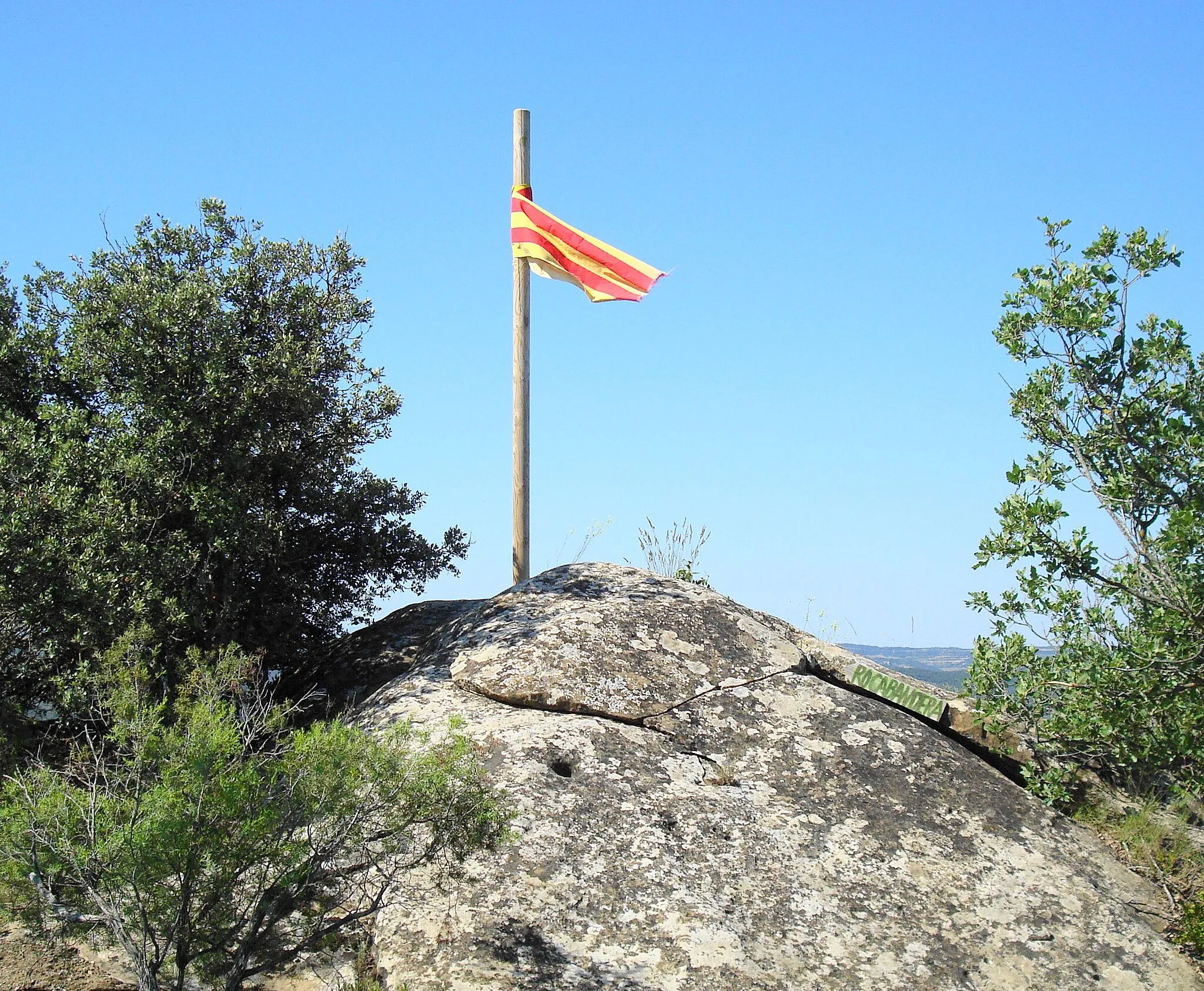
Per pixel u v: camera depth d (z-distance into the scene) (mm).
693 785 7086
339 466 11047
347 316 10805
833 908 6250
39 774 5418
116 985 5375
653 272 11711
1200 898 6852
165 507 9469
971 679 7816
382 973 5582
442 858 6004
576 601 9141
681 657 8328
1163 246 7191
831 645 9461
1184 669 7066
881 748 7625
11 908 5027
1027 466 7621
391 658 10336
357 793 5156
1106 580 7422
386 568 11594
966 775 7547
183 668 8117
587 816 6535
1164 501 7305
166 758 5082
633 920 5867
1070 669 7547
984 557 7676
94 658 8117
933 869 6656
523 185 12109
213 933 5035
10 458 8758
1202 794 7457
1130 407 7211
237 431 9750
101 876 4863
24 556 8164
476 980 5387
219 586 9766
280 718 5750
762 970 5664
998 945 6160
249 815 4863
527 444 11766
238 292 10422
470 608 11180
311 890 5363
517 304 11875
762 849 6594
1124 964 6121
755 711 7902
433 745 6191
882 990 5738
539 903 5895
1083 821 7613
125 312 9672
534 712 7781
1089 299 7406
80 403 10234
